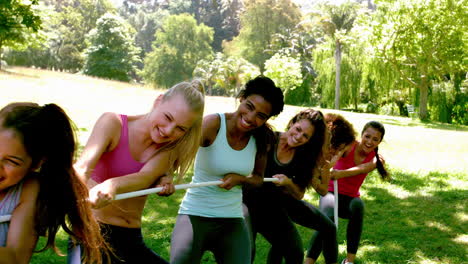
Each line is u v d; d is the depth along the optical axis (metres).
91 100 22.12
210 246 3.36
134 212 2.71
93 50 70.44
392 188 8.90
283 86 42.00
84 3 88.69
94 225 2.19
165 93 2.68
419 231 6.36
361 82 39.44
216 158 3.27
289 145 3.74
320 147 3.79
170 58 76.12
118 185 2.41
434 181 9.64
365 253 5.44
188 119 2.60
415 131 21.38
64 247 4.89
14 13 12.70
